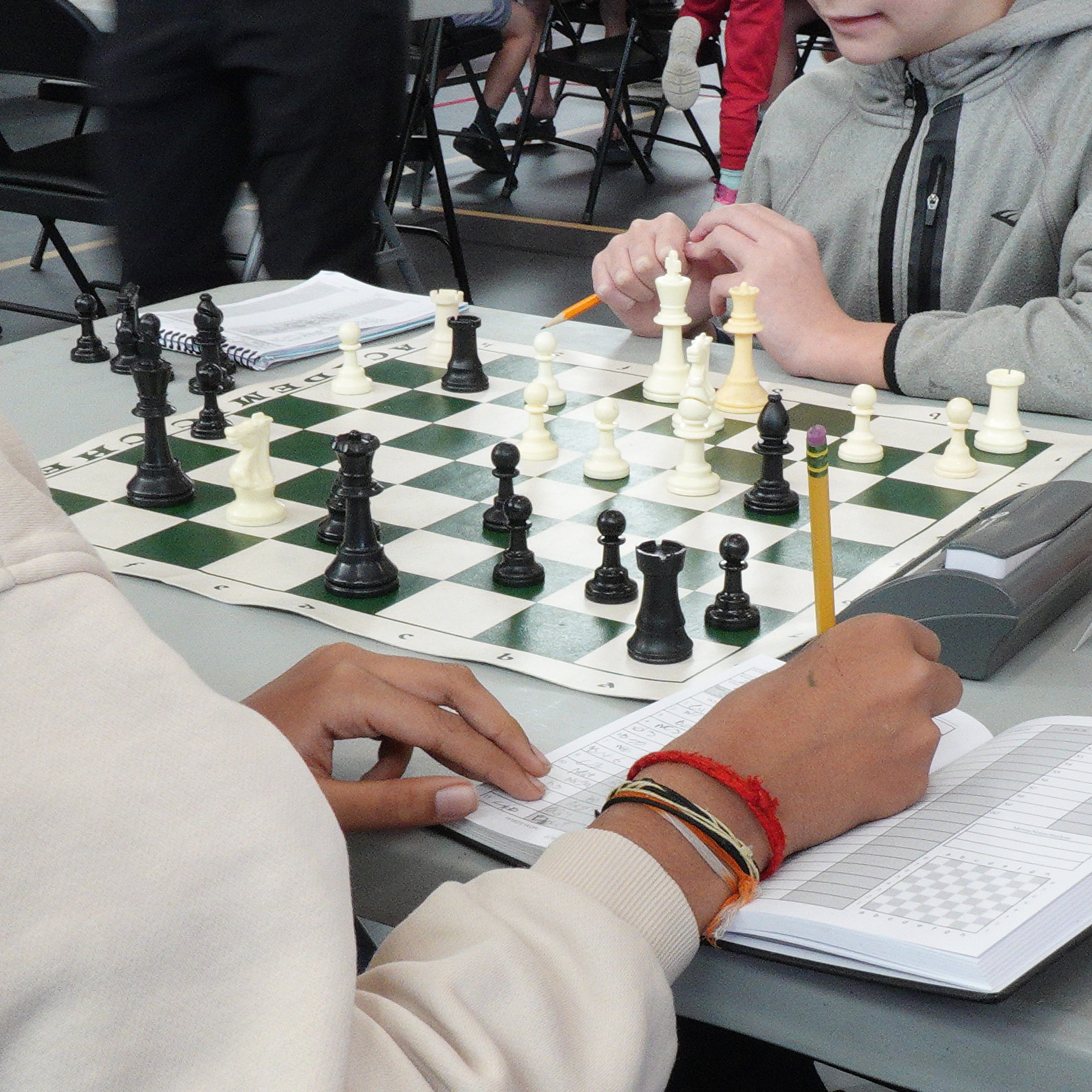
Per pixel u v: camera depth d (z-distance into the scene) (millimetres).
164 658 546
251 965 534
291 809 547
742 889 749
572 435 1648
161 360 1839
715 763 792
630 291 1996
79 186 3508
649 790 779
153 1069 521
